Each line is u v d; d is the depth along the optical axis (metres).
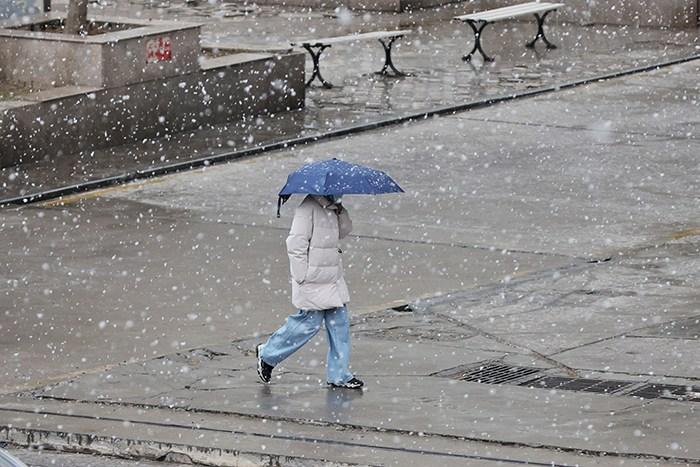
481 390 26.50
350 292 33.59
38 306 32.38
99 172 45.97
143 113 50.91
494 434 23.97
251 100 54.78
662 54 68.44
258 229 39.56
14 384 27.34
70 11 53.25
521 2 79.75
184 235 38.84
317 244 26.28
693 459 22.66
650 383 26.83
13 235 38.75
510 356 28.72
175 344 29.73
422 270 35.47
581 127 53.06
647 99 58.09
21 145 46.88
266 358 26.89
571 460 22.69
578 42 72.25
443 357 28.66
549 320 31.20
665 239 38.34
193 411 25.62
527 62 66.75
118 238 38.53
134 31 51.19
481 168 46.88
